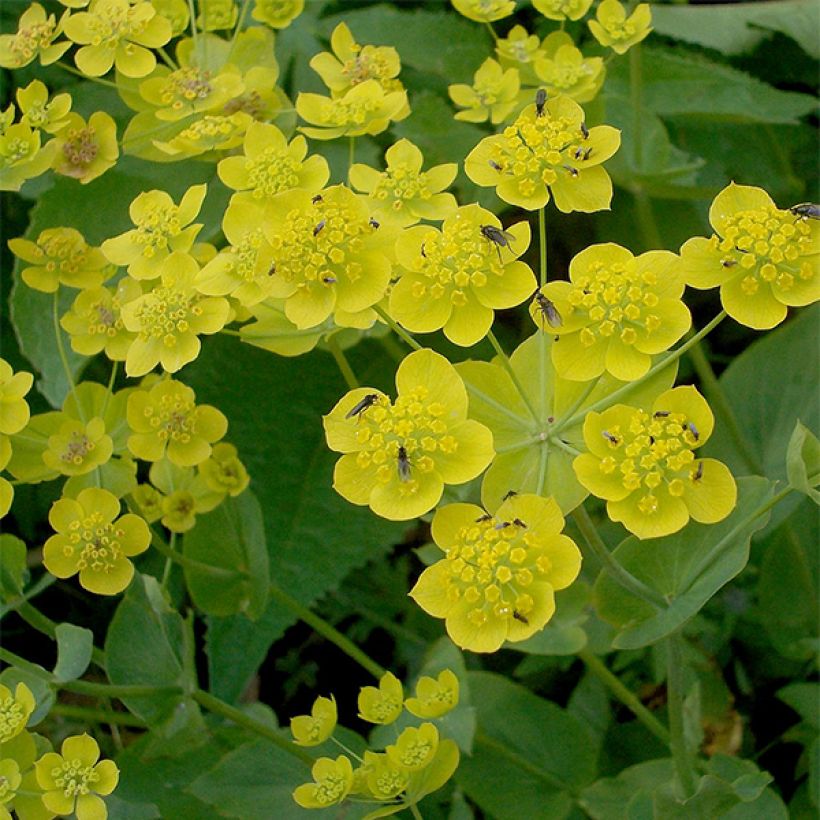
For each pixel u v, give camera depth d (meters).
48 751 0.24
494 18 0.28
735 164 0.34
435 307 0.23
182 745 0.27
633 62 0.30
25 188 0.31
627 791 0.28
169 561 0.26
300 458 0.31
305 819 0.25
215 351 0.31
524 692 0.28
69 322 0.26
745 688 0.30
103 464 0.25
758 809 0.26
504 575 0.21
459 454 0.22
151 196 0.25
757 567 0.30
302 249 0.22
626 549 0.23
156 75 0.27
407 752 0.24
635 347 0.22
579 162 0.23
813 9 0.33
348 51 0.27
